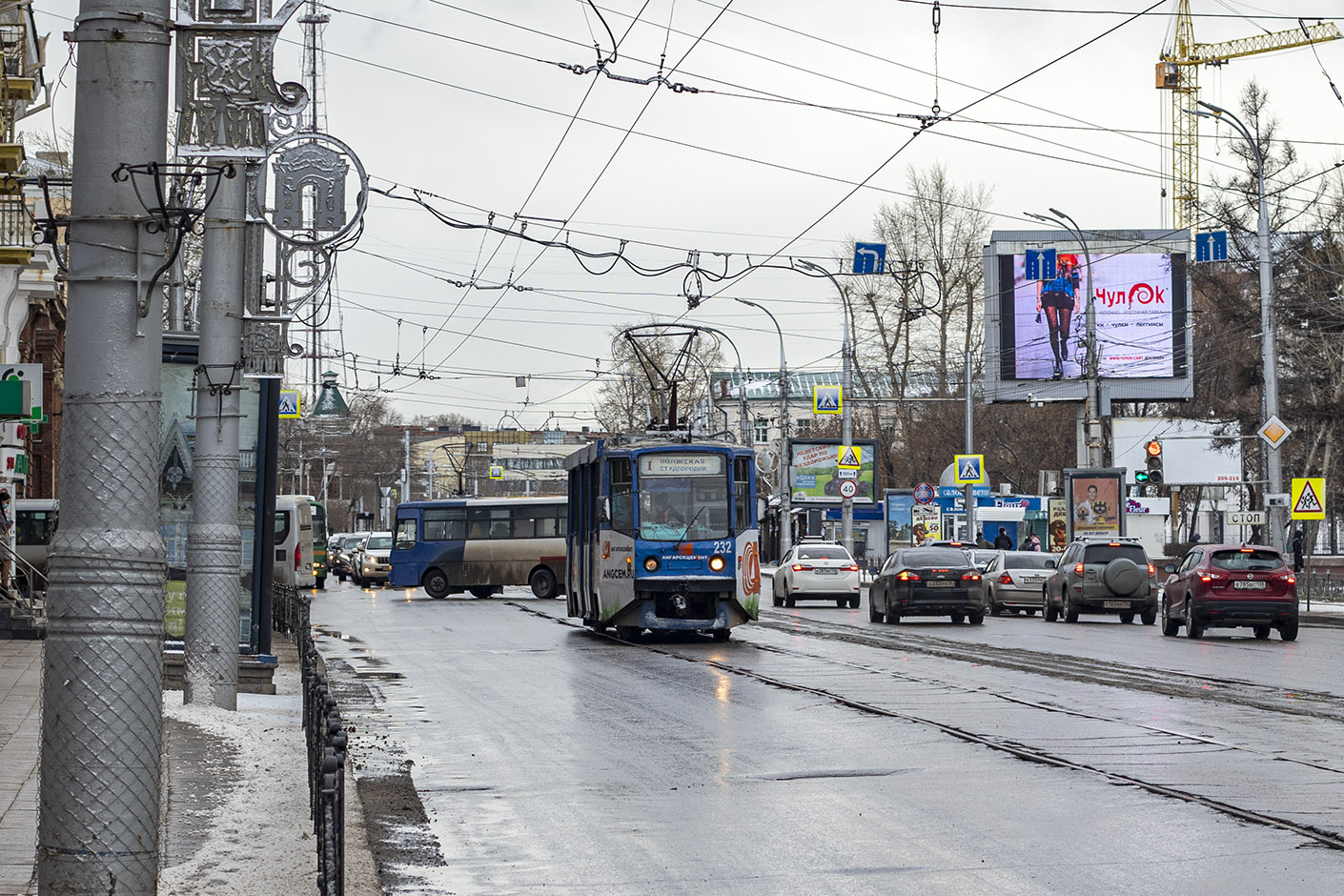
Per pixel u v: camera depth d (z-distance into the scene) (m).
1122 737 14.91
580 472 33.53
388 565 67.19
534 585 55.00
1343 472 74.69
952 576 35.88
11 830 9.61
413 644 29.55
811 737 15.17
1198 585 30.41
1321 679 21.31
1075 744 14.39
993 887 8.64
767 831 10.40
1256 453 74.56
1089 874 8.95
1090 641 30.23
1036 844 9.84
